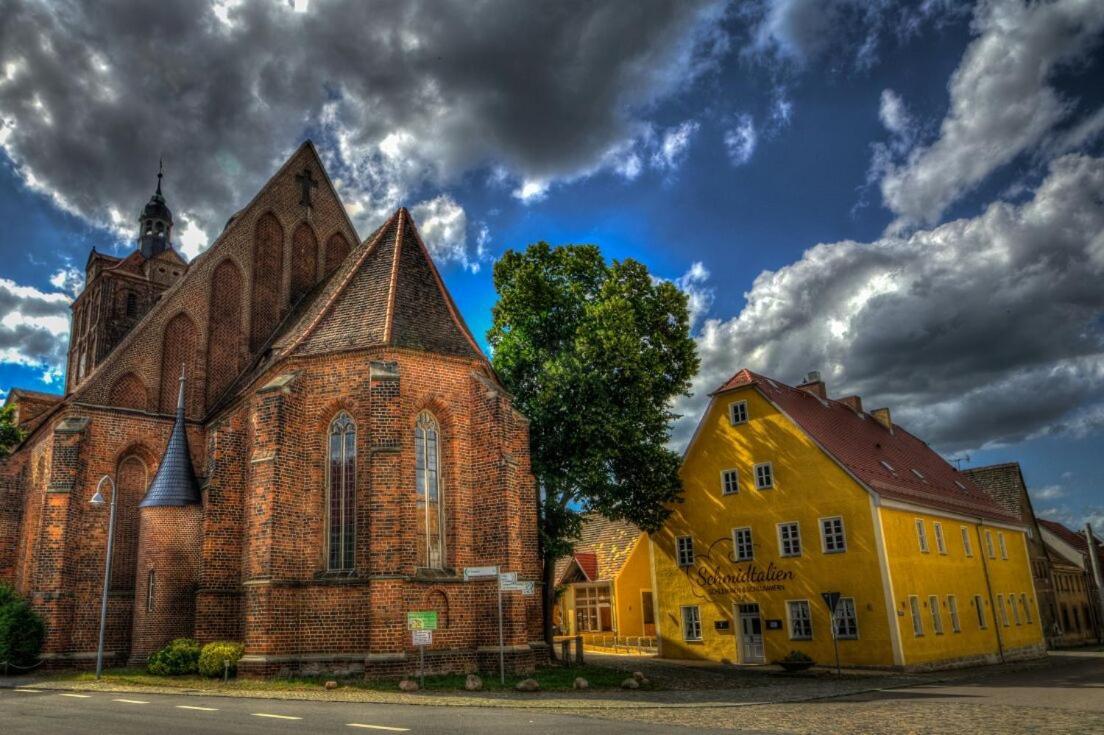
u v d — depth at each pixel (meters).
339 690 20.42
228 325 35.72
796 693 21.25
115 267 49.03
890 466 37.75
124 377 32.38
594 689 21.41
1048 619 56.06
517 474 27.14
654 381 32.56
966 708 17.89
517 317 34.88
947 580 35.81
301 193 39.50
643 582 43.62
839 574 32.12
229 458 27.55
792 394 39.47
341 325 27.42
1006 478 58.56
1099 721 15.36
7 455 34.84
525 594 24.92
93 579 29.89
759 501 35.38
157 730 13.24
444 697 19.22
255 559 23.73
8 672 26.92
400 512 23.52
